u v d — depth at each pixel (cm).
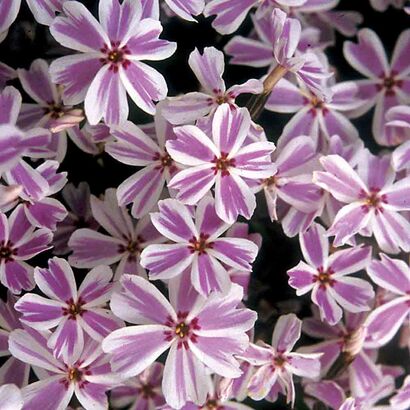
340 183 27
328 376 27
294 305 28
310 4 29
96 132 26
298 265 27
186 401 25
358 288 27
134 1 25
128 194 26
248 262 25
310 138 27
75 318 25
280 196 27
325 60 28
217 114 25
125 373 25
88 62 25
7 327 26
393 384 28
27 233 26
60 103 27
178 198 25
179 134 25
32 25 28
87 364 25
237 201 25
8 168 24
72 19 25
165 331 25
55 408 25
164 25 28
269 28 28
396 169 27
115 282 25
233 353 25
